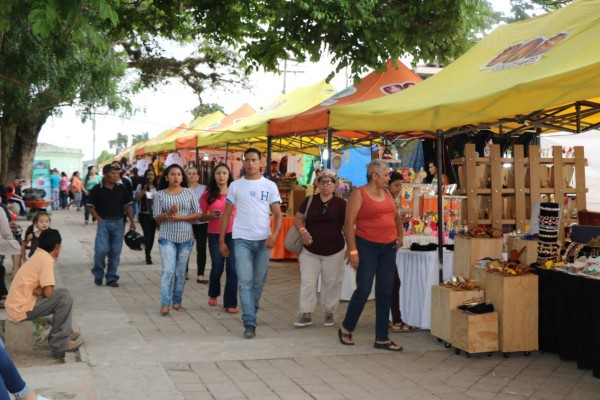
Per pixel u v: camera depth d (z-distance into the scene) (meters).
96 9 9.25
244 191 6.80
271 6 11.48
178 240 7.75
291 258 12.80
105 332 6.70
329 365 5.66
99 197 9.53
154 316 7.61
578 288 5.65
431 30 11.12
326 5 10.28
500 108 5.76
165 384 4.97
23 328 6.06
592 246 6.20
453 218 7.60
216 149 21.56
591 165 12.39
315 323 7.43
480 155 9.02
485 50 7.75
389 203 6.18
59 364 5.73
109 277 9.62
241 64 11.77
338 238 7.05
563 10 7.09
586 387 5.16
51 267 5.87
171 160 19.53
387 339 6.27
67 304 5.89
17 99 15.07
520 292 5.97
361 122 7.92
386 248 6.18
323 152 14.30
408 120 6.93
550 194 7.58
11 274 10.39
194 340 6.46
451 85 7.30
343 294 8.89
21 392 3.34
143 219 11.95
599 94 4.85
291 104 13.38
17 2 7.45
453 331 6.14
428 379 5.31
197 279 10.14
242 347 6.20
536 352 6.18
